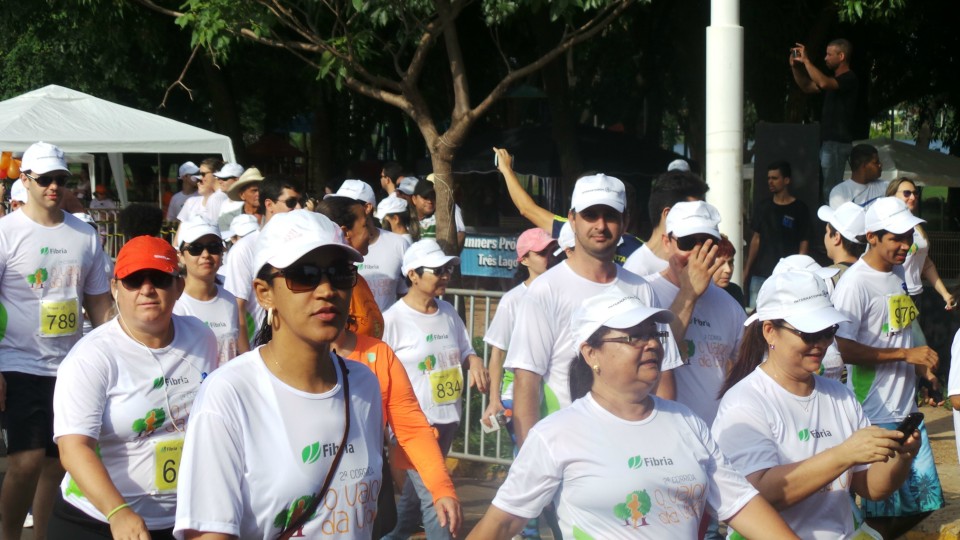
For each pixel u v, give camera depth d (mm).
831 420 4137
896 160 20562
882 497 4215
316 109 23891
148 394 4422
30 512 7590
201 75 23953
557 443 3506
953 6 22078
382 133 35312
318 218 2963
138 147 14500
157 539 4508
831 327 4008
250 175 10227
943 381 10547
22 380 6480
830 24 18125
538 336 4879
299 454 2957
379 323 4926
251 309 7043
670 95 28281
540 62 10383
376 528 4551
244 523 2945
